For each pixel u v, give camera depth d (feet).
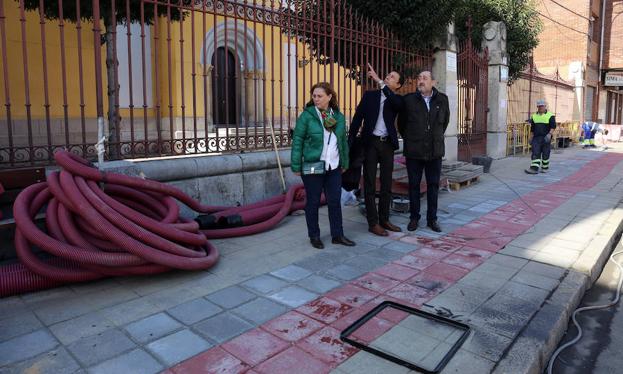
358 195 24.09
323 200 23.27
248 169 21.29
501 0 45.14
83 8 24.20
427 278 13.80
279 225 19.57
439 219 20.93
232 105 38.58
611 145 70.54
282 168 22.80
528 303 12.24
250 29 37.70
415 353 9.75
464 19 42.01
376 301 12.20
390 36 28.40
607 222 20.51
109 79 24.59
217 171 19.95
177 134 33.83
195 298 12.27
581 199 25.68
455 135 34.81
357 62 25.41
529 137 56.18
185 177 18.90
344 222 20.21
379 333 10.55
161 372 8.92
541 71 84.79
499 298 12.51
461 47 39.73
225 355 9.55
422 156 18.15
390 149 18.08
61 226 12.95
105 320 11.02
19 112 29.89
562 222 20.49
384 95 17.61
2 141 29.30
